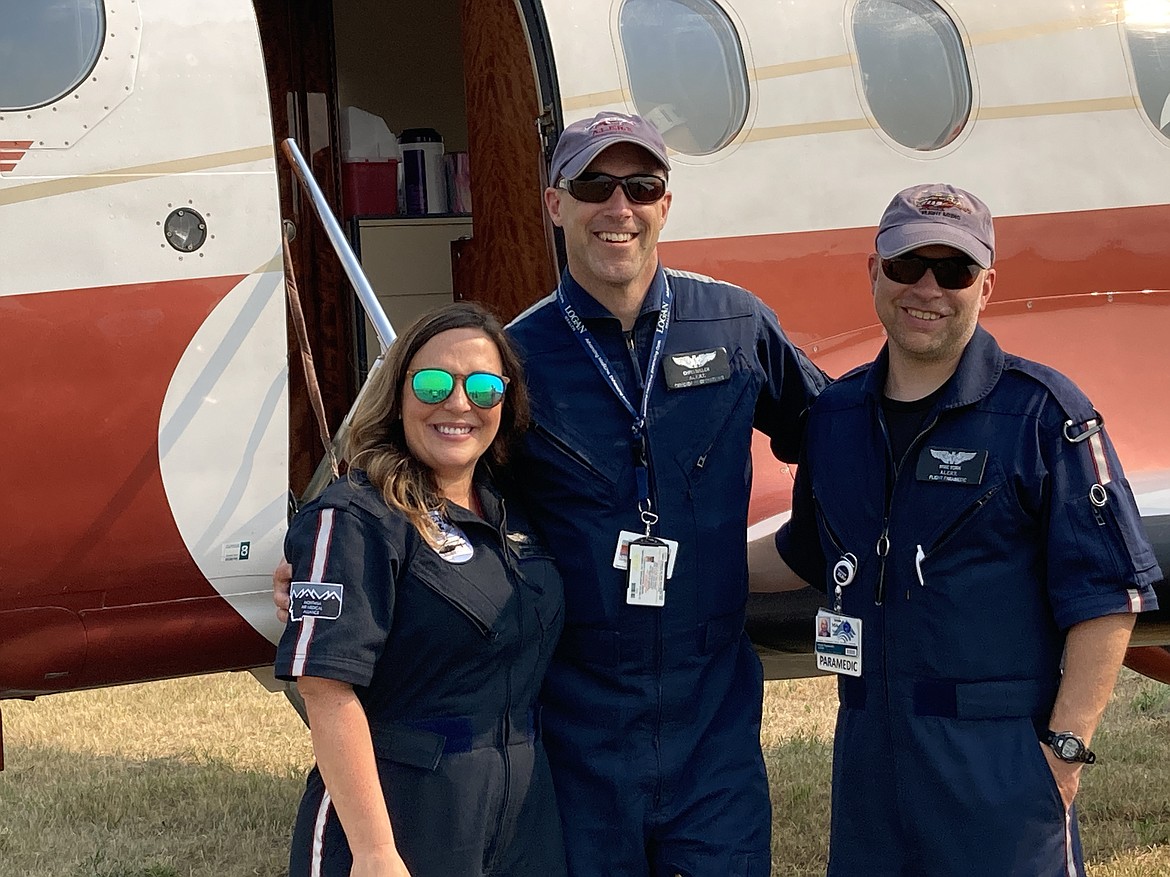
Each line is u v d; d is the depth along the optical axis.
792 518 2.68
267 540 3.17
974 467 2.25
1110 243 4.04
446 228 4.69
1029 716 2.26
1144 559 2.21
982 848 2.23
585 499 2.38
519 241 4.12
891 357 2.36
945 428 2.29
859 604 2.37
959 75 3.97
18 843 4.30
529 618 2.19
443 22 5.26
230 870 4.11
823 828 4.46
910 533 2.29
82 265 3.05
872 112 3.85
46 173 3.04
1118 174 4.07
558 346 2.45
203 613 3.16
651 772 2.36
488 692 2.15
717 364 2.47
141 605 3.11
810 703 6.18
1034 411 2.26
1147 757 5.17
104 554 3.06
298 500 3.91
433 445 2.14
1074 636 2.24
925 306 2.24
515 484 2.45
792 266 3.72
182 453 3.11
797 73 3.78
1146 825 4.36
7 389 2.98
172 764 5.31
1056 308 3.98
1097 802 4.62
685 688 2.40
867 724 2.36
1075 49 4.09
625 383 2.43
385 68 5.20
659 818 2.38
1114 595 2.20
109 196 3.08
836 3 3.86
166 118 3.14
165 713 6.20
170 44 3.15
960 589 2.26
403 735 2.10
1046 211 3.99
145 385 3.09
